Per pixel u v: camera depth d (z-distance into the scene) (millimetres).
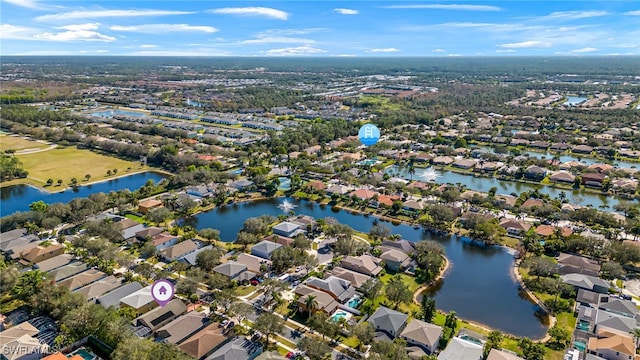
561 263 179125
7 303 147250
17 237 192500
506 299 160250
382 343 121500
